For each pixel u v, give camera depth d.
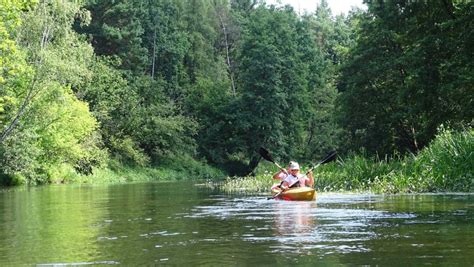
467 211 9.49
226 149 57.59
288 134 56.56
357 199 13.12
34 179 32.75
